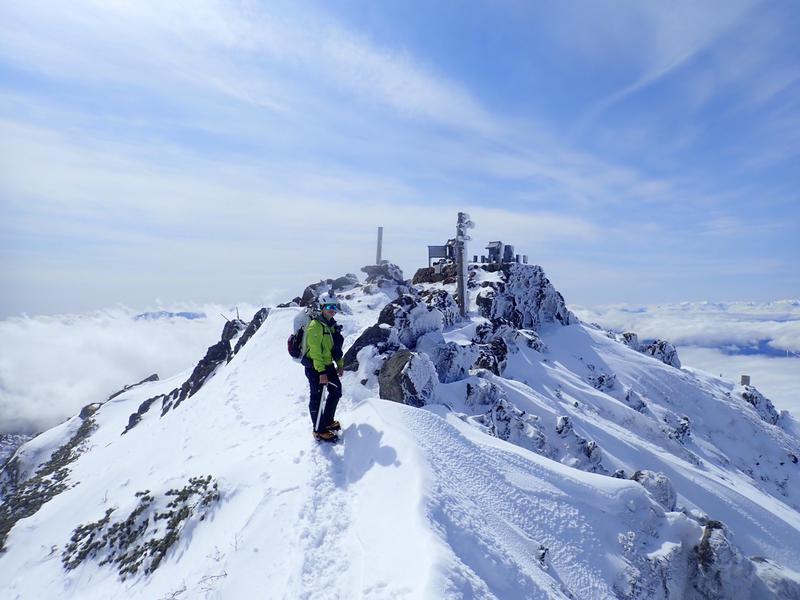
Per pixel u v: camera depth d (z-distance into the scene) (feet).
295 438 30.48
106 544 30.55
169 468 43.45
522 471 28.07
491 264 106.63
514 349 77.92
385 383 44.01
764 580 30.48
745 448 81.05
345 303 78.95
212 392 60.13
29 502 68.13
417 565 15.44
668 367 94.38
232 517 23.68
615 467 50.96
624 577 25.36
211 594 18.01
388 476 22.07
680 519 31.14
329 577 16.84
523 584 17.97
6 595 32.04
